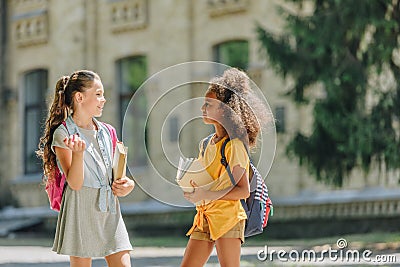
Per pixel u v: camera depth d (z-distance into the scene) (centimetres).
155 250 3394
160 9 5169
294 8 4528
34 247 3753
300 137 3828
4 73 5828
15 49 5794
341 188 4044
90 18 5469
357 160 3738
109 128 1380
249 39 4781
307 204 4350
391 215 4103
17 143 5766
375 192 4191
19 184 5678
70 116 1355
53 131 1352
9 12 5834
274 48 3872
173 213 4825
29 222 5300
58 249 1324
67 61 5525
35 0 5691
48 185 1355
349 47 3766
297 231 4366
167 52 5125
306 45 3803
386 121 3688
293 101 3881
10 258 3019
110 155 1358
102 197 1329
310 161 3812
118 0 5328
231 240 1365
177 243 3928
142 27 5244
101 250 1323
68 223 1317
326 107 3703
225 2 4869
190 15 5050
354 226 4209
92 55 5441
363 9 3619
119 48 5338
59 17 5581
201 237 1395
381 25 3588
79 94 1347
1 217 5553
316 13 3834
